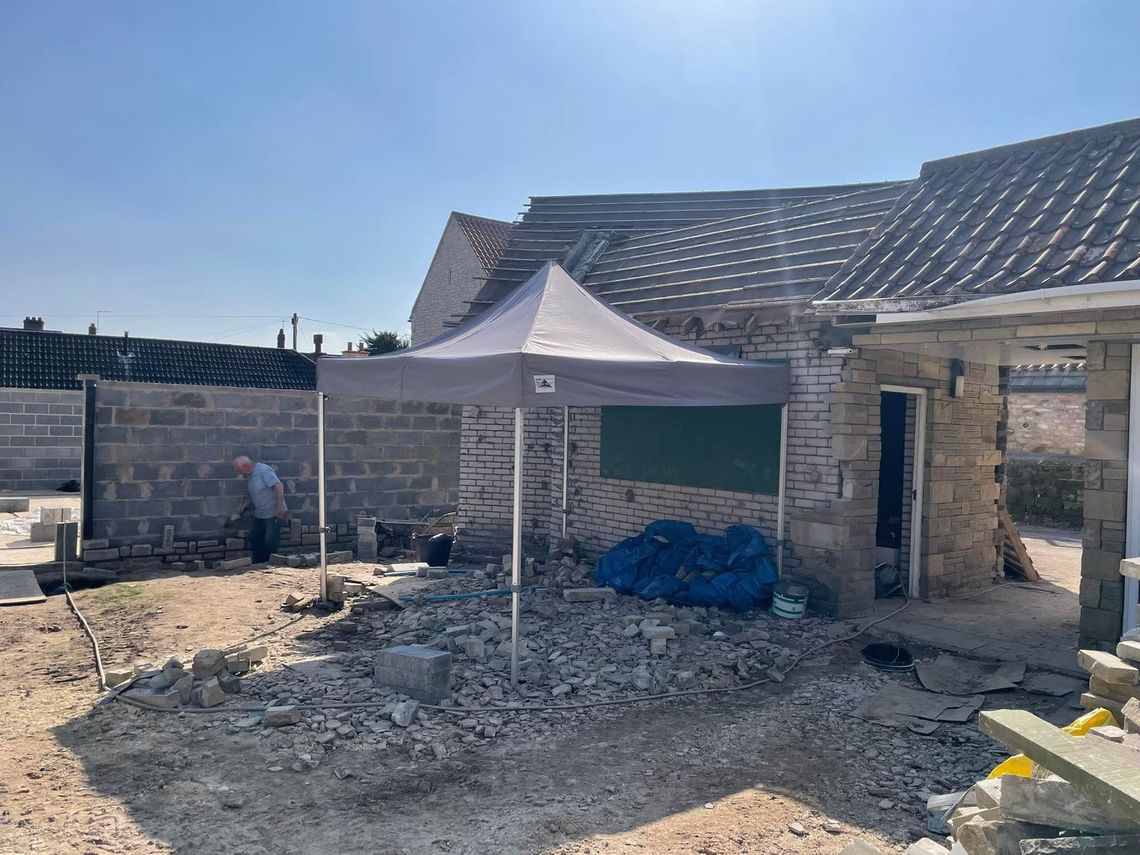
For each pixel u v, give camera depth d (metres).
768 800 4.62
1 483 20.77
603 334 7.79
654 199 15.10
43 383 23.91
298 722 5.63
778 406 8.86
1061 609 9.07
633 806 4.54
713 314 9.46
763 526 9.02
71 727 5.70
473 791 4.72
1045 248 6.88
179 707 5.98
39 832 4.26
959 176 9.09
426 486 13.85
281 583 10.23
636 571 8.91
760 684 6.60
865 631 7.95
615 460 10.88
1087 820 2.83
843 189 12.98
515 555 6.36
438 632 7.68
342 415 13.02
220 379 27.80
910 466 9.61
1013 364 10.28
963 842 3.05
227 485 11.97
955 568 9.88
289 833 4.25
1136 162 7.39
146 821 4.38
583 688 6.34
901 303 7.27
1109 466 6.45
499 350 6.93
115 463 11.18
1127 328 6.22
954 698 6.27
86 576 10.58
